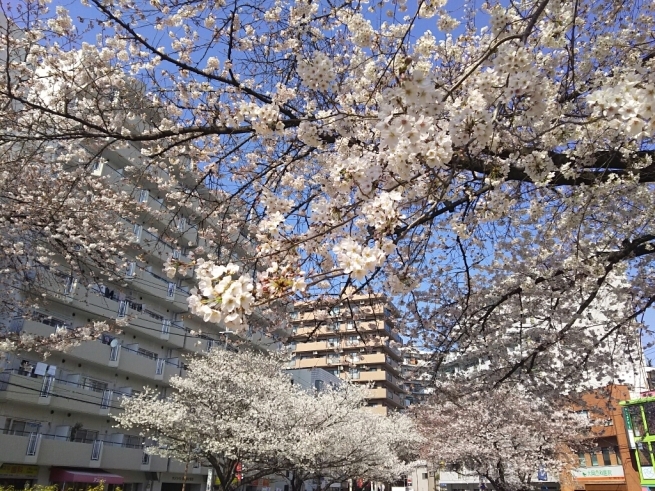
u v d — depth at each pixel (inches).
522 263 269.3
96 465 743.7
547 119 136.0
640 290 277.4
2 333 361.4
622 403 740.7
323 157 190.9
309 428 650.2
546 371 308.8
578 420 727.1
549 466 811.4
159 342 928.3
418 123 94.9
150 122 210.8
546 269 260.2
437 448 828.6
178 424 607.2
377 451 702.5
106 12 173.2
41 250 384.8
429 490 1323.8
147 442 860.6
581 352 300.4
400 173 101.5
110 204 354.0
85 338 358.0
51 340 342.6
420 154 98.7
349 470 729.0
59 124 211.0
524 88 103.1
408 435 908.6
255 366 709.3
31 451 654.5
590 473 984.9
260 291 100.3
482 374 323.6
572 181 167.6
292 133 223.1
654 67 148.2
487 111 109.3
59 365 732.0
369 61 171.2
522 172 158.2
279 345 765.9
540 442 725.9
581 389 343.3
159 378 882.8
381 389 1499.8
